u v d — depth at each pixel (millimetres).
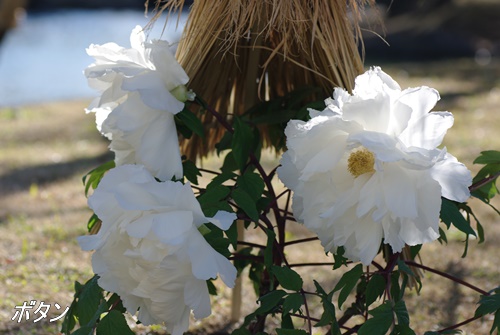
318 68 1462
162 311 1238
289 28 1396
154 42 1314
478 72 6207
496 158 1385
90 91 7039
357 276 1301
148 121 1309
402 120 1222
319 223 1269
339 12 1407
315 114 1276
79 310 1352
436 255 2176
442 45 9180
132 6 15133
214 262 1213
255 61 1499
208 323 1766
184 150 1558
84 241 1266
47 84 7375
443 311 1818
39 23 12344
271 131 1550
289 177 1293
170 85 1318
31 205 2729
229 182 2732
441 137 1236
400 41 9250
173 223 1209
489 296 1322
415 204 1207
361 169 1232
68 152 3717
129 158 1371
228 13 1390
